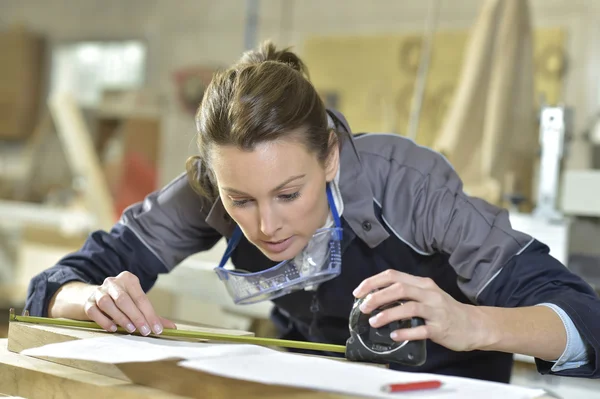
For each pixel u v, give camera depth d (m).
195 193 1.49
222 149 1.13
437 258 1.42
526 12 2.76
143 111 5.22
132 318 1.20
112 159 5.12
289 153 1.13
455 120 2.78
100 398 0.98
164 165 5.56
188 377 0.95
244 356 1.01
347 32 5.00
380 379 0.92
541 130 2.62
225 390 0.92
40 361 1.12
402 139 1.43
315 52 5.03
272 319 1.72
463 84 2.79
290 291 1.43
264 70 1.17
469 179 2.74
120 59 6.42
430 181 1.35
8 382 1.09
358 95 4.80
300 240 1.22
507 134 2.71
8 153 6.84
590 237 2.54
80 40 6.59
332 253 1.36
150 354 1.00
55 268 1.43
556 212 2.57
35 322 1.25
